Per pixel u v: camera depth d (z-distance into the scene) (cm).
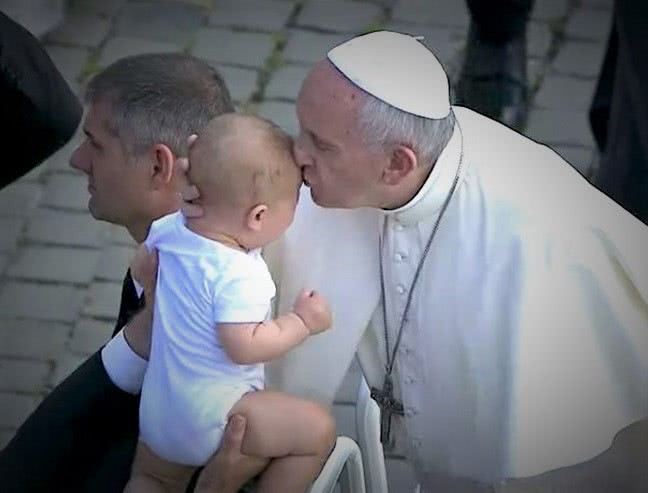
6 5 1902
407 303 974
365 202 904
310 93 856
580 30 1994
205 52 1973
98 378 962
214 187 852
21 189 1783
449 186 924
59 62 1950
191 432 888
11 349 1605
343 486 1018
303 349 998
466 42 1852
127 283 1028
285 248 987
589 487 919
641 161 1308
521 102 1795
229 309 859
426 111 854
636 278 937
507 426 936
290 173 863
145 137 955
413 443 1045
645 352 932
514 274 930
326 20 2022
